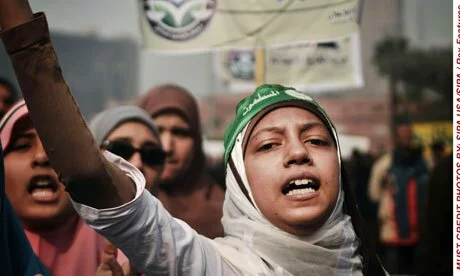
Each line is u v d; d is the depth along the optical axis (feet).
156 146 10.88
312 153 6.76
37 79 5.25
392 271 27.91
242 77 22.71
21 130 8.63
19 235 6.72
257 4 12.44
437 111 80.28
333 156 6.82
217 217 13.71
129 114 10.86
